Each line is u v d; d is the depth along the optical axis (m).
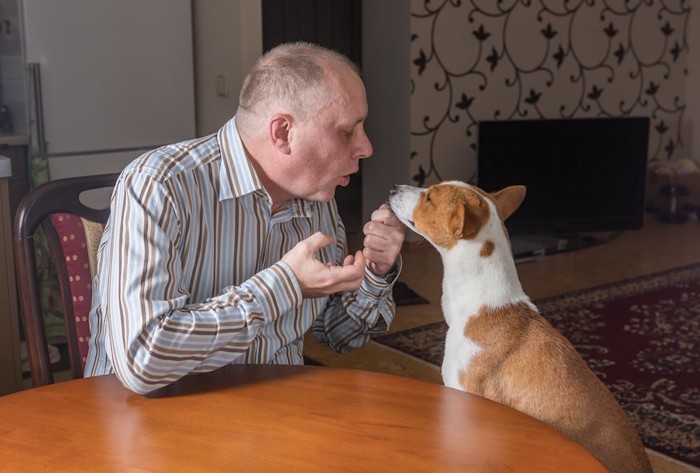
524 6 5.50
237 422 1.18
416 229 1.78
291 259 1.32
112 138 3.72
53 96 3.55
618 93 6.05
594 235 5.69
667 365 3.30
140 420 1.18
